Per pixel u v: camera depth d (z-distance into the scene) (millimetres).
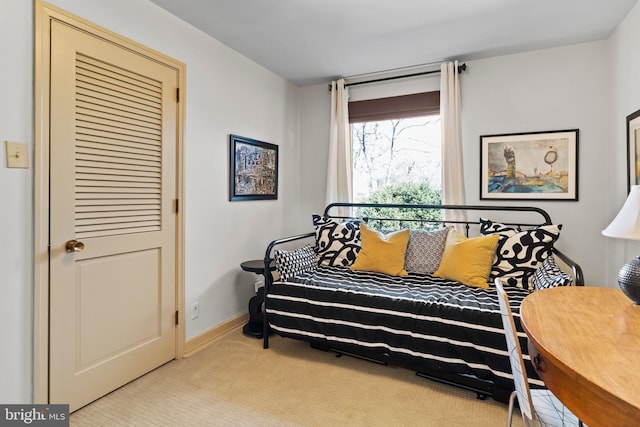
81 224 1769
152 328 2166
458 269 2346
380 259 2621
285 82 3508
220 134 2686
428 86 3172
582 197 2666
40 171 1590
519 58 2828
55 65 1635
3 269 1484
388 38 2582
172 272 2297
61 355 1687
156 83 2154
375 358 2139
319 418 1715
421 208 3033
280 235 3471
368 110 3414
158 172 2184
